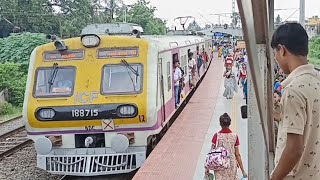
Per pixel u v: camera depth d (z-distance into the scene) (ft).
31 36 107.55
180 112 52.11
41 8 168.45
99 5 199.72
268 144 7.43
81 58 32.32
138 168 30.99
